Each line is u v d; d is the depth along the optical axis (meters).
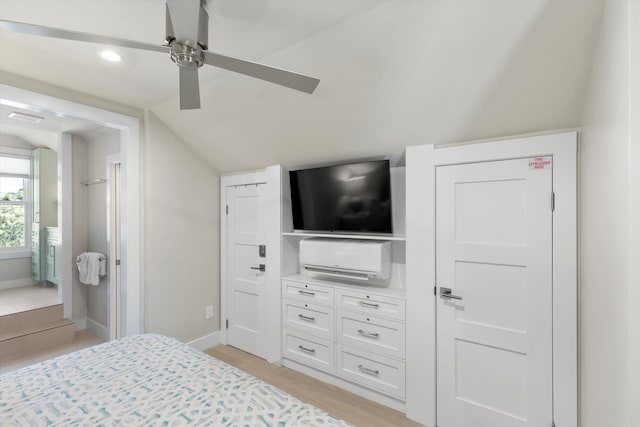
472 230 1.95
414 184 2.13
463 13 1.35
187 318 3.05
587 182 1.48
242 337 3.21
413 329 2.14
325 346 2.60
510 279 1.84
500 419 1.86
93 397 1.29
